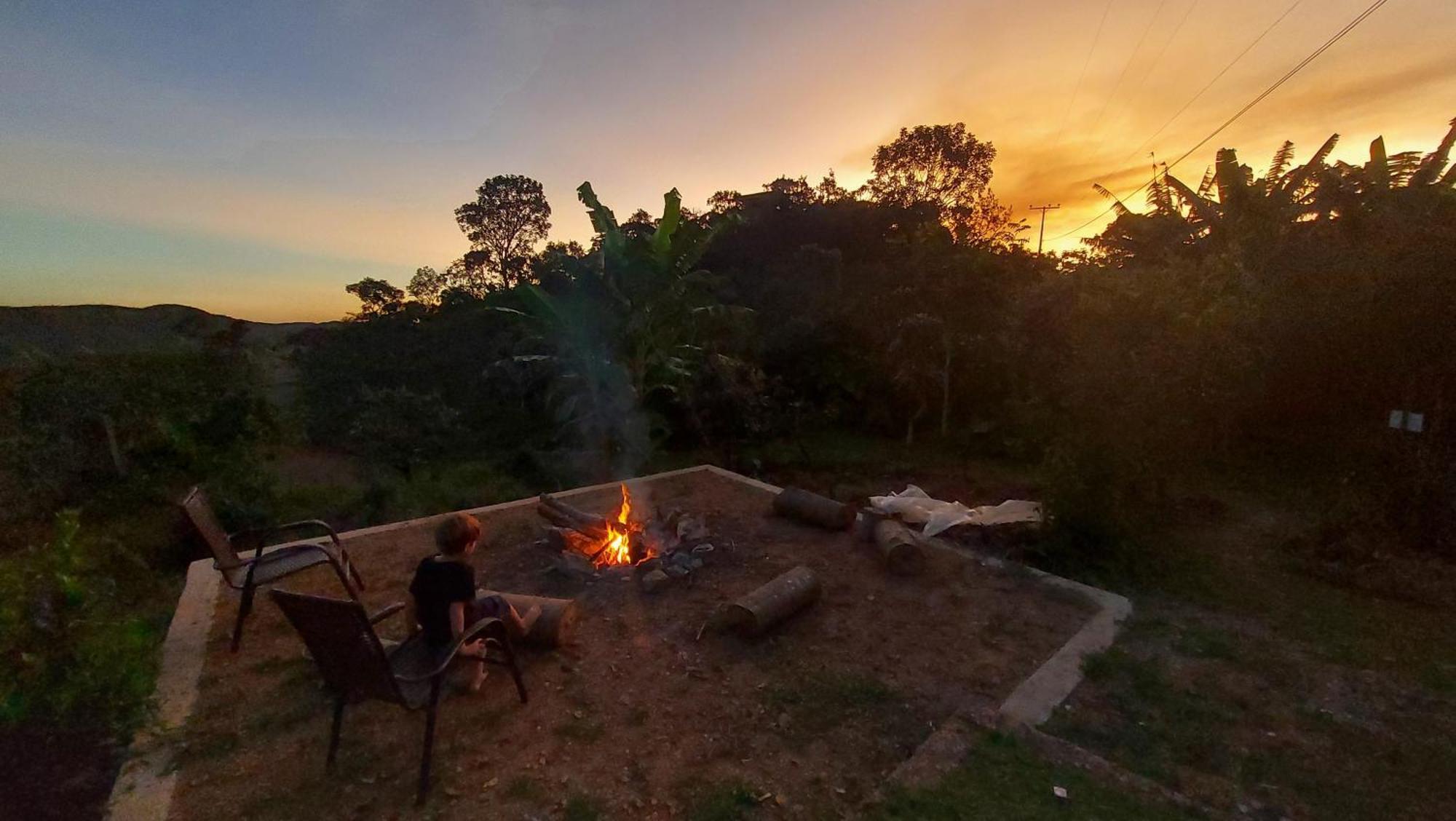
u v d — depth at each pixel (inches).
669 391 492.7
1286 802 128.3
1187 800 125.8
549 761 133.6
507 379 516.1
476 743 138.9
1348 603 219.5
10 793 124.5
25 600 156.9
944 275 536.1
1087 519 249.4
